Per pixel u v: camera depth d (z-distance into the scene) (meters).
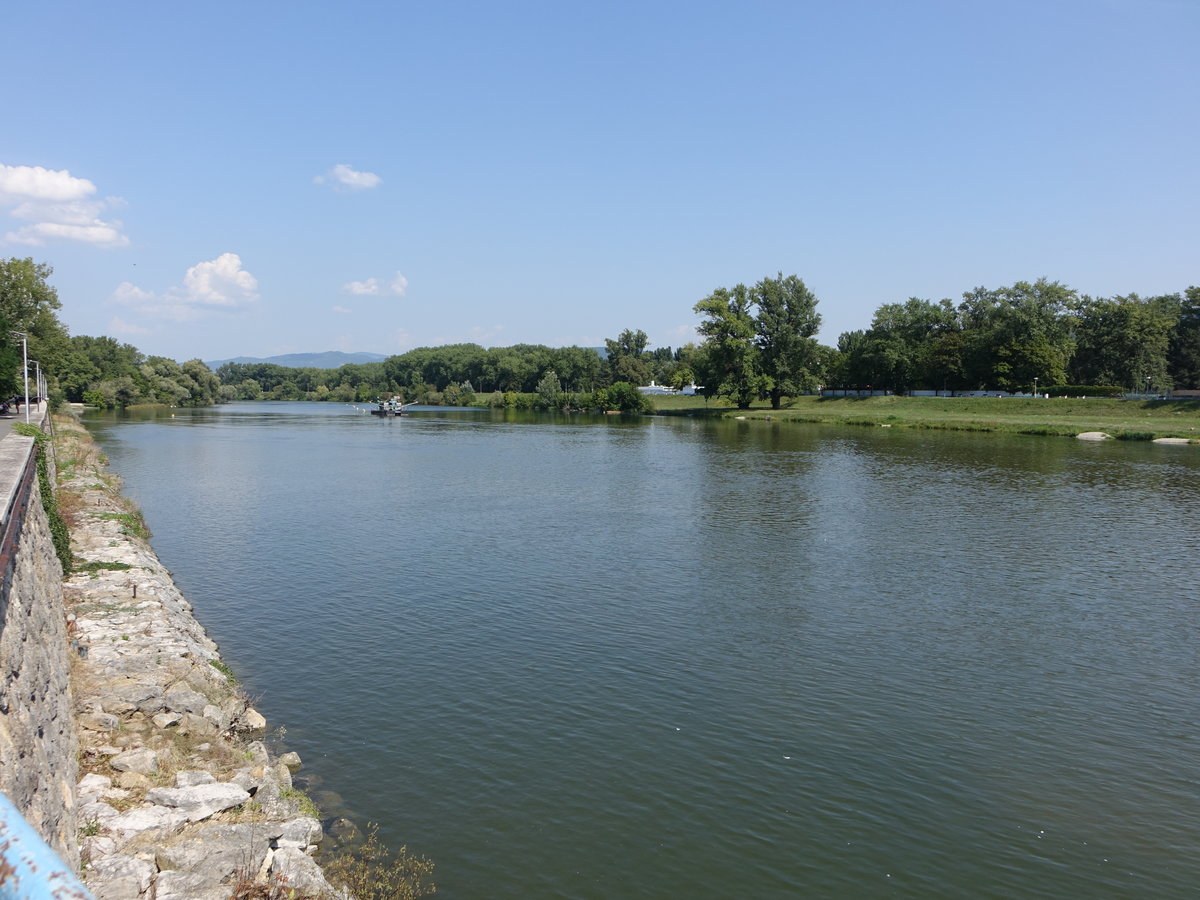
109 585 26.66
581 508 47.50
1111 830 16.47
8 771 9.97
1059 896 14.62
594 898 14.29
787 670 23.61
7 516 14.41
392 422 134.62
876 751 19.27
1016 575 33.16
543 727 20.16
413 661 24.11
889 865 15.34
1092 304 135.12
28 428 38.81
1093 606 29.31
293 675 23.09
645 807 16.95
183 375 196.75
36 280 87.81
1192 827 16.58
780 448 81.12
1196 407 102.25
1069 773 18.44
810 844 15.89
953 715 21.00
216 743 17.50
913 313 152.50
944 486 55.28
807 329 137.38
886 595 30.45
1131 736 20.05
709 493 52.81
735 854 15.55
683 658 24.42
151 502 49.62
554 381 181.62
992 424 98.19
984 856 15.62
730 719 20.66
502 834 15.94
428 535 40.16
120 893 11.84
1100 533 40.59
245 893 12.55
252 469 65.94
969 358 134.62
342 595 30.25
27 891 1.71
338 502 49.72
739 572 33.41
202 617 27.83
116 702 17.95
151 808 14.37
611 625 27.11
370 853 15.20
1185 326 134.25
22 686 12.18
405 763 18.45
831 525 42.47
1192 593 30.84
